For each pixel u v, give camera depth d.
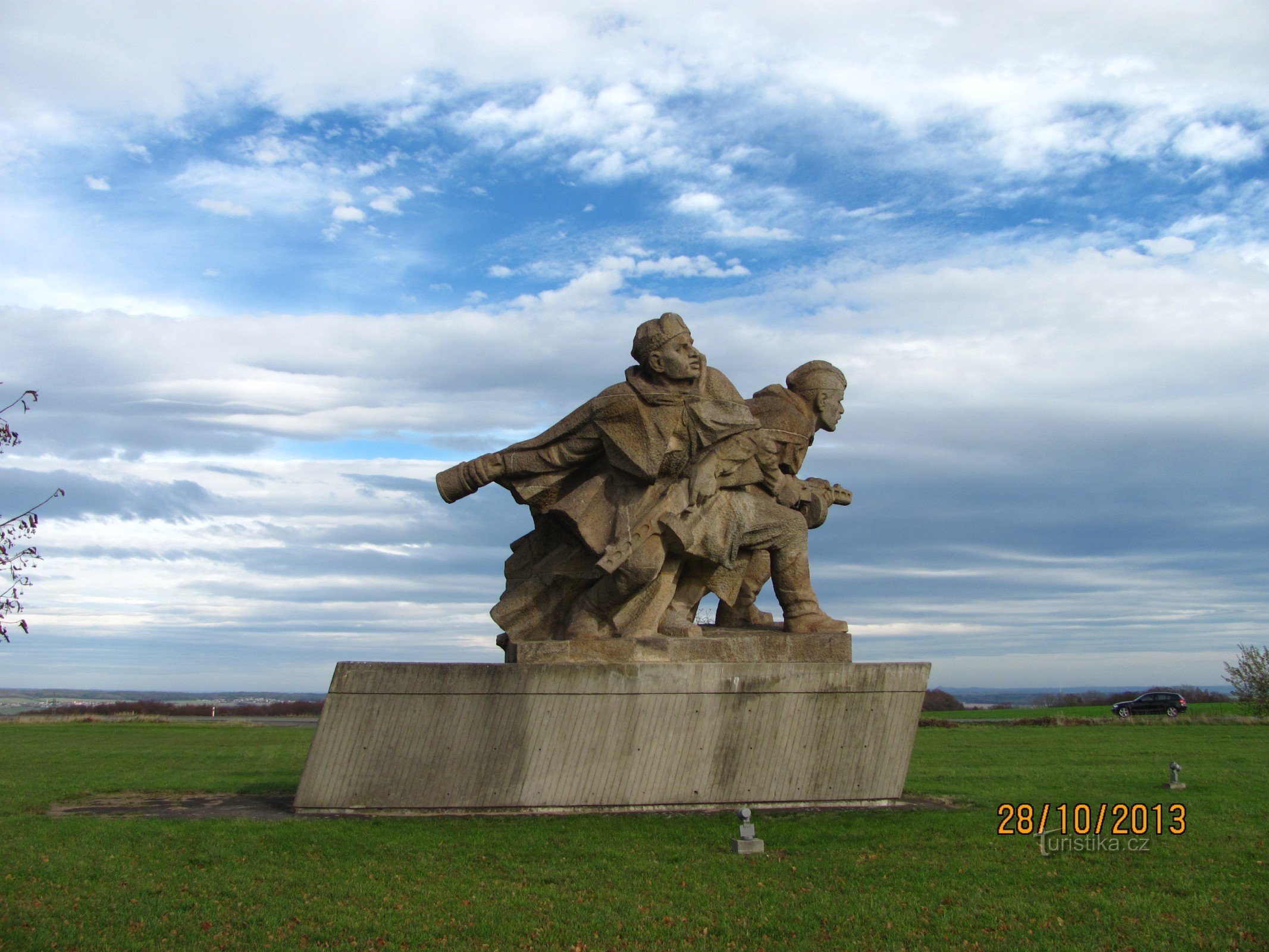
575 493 10.66
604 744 10.00
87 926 6.39
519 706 9.84
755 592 11.84
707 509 10.91
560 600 10.95
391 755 9.66
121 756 15.34
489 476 10.88
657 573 10.58
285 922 6.59
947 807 10.62
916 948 6.42
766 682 10.41
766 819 9.78
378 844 8.37
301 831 8.68
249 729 22.89
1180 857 8.51
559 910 6.94
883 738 10.71
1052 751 17.30
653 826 9.25
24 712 30.41
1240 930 6.75
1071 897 7.40
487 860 8.07
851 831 9.23
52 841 8.21
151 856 7.86
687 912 6.97
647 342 10.44
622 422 10.40
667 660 10.48
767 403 11.78
